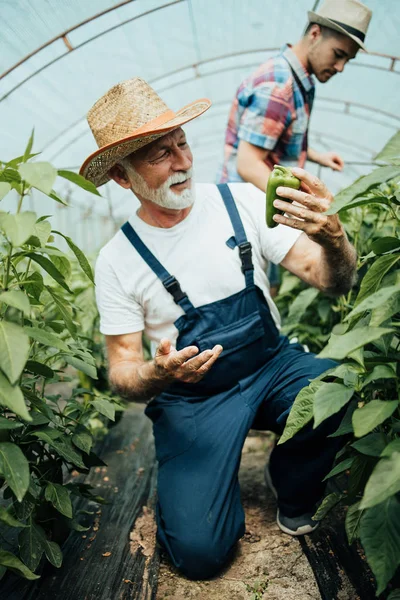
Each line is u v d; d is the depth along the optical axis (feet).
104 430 11.16
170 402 7.97
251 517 8.13
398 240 5.32
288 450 7.34
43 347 8.15
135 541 7.64
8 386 4.69
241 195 8.13
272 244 7.91
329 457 7.09
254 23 15.96
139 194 7.61
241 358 7.67
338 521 7.75
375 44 16.02
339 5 9.98
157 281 7.73
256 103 10.50
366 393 6.15
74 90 16.47
